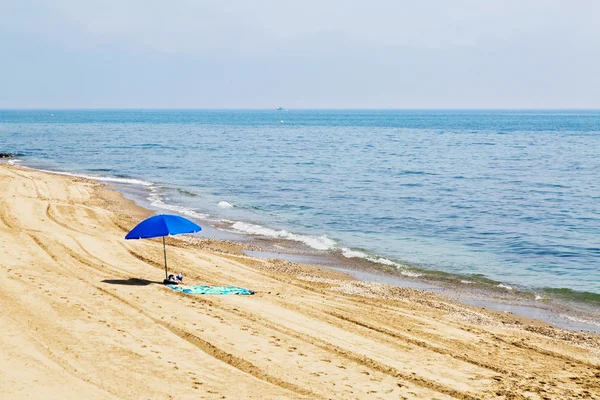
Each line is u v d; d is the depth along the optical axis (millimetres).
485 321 16594
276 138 112312
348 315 15695
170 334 12977
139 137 109625
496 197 41906
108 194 38969
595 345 14969
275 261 22938
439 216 34469
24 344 11766
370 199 40344
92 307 14453
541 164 65500
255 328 13805
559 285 21203
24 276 16734
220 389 10422
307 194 42312
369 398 10562
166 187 44625
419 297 19047
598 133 133375
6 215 26781
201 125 175625
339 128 160625
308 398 10344
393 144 97062
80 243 21734
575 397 11328
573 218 34281
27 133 118812
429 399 10734
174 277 17625
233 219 32531
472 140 108750
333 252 25391
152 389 10195
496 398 11023
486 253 25891
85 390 9953
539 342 14820
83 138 103875
